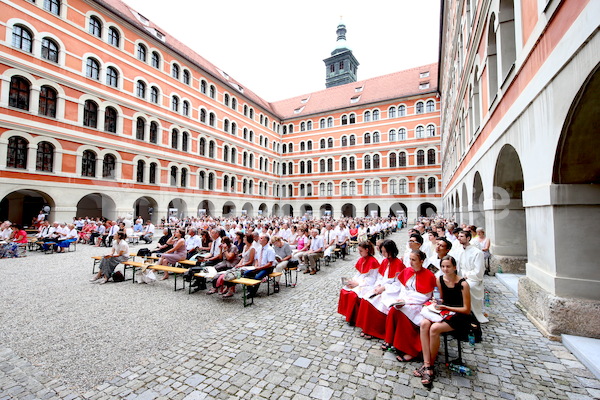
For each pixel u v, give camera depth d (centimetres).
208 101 2970
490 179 817
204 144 2920
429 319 375
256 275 705
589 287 432
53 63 1731
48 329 513
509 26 663
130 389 344
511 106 607
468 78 1120
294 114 4472
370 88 4231
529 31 506
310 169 4259
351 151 3931
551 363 389
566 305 440
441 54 2684
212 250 885
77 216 2306
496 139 722
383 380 361
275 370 385
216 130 3070
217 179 3052
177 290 773
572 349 410
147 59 2341
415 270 438
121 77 2116
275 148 4334
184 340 474
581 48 333
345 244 1288
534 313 514
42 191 1672
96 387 348
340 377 368
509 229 823
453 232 920
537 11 465
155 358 416
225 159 3238
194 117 2780
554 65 400
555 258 451
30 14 1639
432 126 3491
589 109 356
